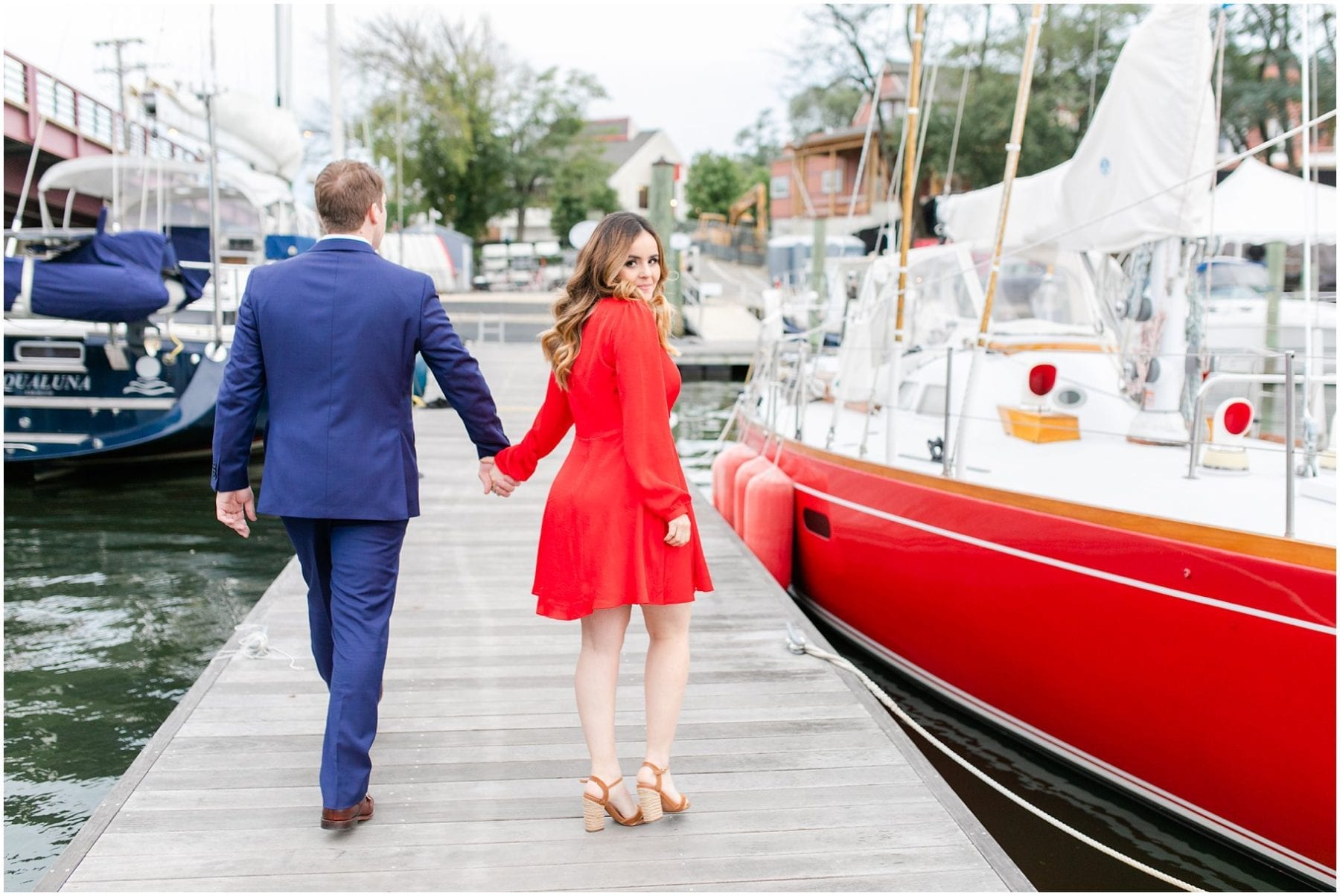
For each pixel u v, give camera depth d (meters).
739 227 39.66
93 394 9.23
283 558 7.21
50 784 3.91
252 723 3.04
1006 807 3.78
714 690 3.44
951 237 7.81
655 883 2.22
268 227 12.05
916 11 4.94
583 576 2.27
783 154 40.78
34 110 17.22
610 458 2.31
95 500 9.17
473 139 42.19
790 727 3.12
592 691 2.43
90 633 5.64
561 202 44.75
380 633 2.39
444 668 3.63
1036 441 5.34
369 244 2.39
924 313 6.93
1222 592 3.20
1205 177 4.69
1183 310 4.95
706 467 11.35
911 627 4.80
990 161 24.41
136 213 11.90
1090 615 3.70
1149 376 5.06
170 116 10.34
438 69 40.69
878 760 2.88
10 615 5.90
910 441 5.89
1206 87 4.55
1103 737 3.74
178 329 9.20
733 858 2.33
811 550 5.86
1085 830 3.64
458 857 2.31
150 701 4.72
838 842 2.41
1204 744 3.33
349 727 2.36
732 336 24.67
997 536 4.12
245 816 2.48
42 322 9.08
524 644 3.92
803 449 5.95
